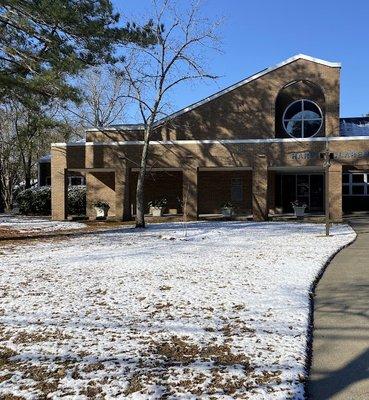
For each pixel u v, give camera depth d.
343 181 33.50
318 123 29.36
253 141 26.59
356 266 11.19
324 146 25.67
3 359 5.31
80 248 14.93
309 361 5.33
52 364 5.14
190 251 13.91
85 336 6.06
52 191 28.89
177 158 27.39
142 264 11.50
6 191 44.72
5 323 6.66
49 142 39.44
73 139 44.22
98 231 21.08
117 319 6.82
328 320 6.87
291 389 4.54
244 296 8.05
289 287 8.73
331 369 5.12
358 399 4.45
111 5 19.50
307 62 27.97
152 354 5.42
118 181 27.88
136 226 22.72
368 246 14.95
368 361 5.33
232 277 9.73
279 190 32.25
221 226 22.45
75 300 7.93
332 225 22.70
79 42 19.14
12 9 16.83
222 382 4.69
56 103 19.64
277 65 28.42
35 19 17.20
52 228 23.11
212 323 6.57
